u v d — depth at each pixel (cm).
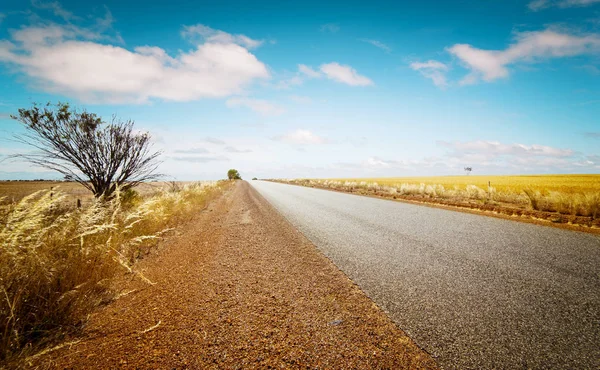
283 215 1057
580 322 271
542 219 917
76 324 270
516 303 314
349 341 244
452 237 655
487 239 631
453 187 2670
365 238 655
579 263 452
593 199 971
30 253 277
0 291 235
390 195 2031
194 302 324
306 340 246
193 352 227
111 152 804
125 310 303
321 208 1261
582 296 329
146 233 609
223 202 1638
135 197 934
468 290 353
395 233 704
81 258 334
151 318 285
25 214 292
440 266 447
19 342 221
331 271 431
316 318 286
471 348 233
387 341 244
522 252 520
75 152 748
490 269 429
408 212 1106
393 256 506
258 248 581
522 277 393
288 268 449
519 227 776
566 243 588
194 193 1576
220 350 230
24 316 244
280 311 301
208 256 524
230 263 479
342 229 767
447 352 228
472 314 291
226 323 275
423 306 311
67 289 288
